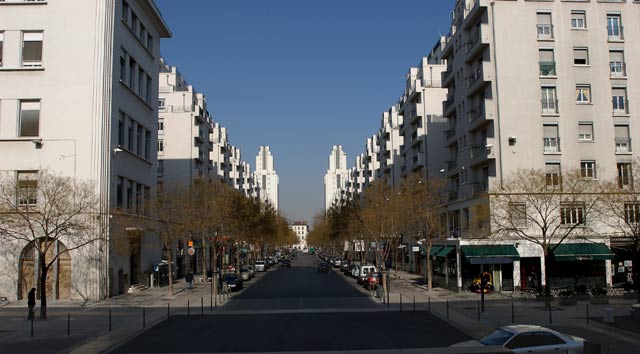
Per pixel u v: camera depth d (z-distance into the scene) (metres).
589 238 41.66
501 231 39.97
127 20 44.19
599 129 44.47
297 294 44.59
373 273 49.31
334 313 31.30
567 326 25.20
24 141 38.06
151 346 20.86
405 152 79.19
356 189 143.38
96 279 37.53
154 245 51.31
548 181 40.56
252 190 152.25
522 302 35.62
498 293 41.84
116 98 40.91
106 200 38.47
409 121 75.56
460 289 43.66
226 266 66.81
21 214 32.09
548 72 44.78
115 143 40.56
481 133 47.75
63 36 39.00
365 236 67.00
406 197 51.62
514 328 15.05
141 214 44.59
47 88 38.62
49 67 38.78
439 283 50.69
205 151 89.75
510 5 45.47
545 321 26.88
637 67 45.28
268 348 19.94
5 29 39.00
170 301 38.50
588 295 35.84
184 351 19.56
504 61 44.84
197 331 24.62
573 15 45.66
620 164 44.34
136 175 46.09
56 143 38.12
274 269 94.31
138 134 47.53
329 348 19.81
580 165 44.06
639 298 33.56
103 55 38.88
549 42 45.12
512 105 44.38
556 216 38.41
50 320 28.77
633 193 37.16
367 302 37.50
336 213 85.38
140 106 47.56
